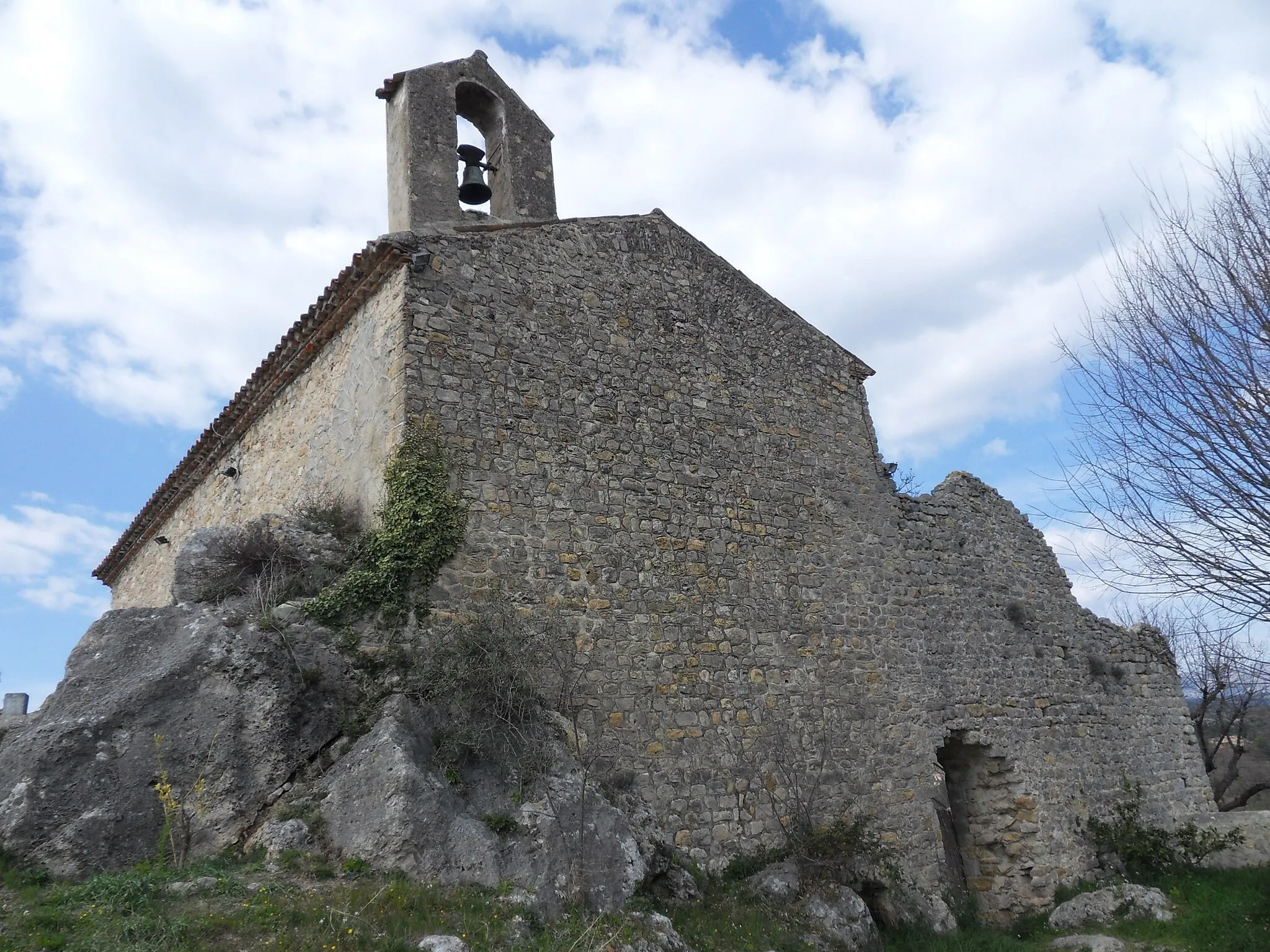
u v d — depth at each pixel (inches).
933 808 533.3
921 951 456.4
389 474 405.1
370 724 345.4
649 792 425.1
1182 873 601.6
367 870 293.0
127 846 296.4
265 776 327.9
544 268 483.2
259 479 574.9
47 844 286.5
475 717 356.2
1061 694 650.8
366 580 385.4
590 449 466.0
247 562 411.8
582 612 433.7
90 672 343.0
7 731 372.2
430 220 488.4
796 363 588.4
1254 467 312.0
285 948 234.4
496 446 432.8
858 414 613.9
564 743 383.2
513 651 378.3
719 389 537.6
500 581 413.1
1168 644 758.5
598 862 334.6
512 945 269.7
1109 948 460.8
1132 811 645.3
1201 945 463.8
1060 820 600.4
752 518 523.8
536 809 336.5
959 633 603.8
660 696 446.3
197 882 270.5
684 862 410.3
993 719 598.2
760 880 428.5
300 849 301.4
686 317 538.9
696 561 487.8
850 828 474.9
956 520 641.0
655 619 458.6
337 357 492.7
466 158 539.5
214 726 328.2
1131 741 682.2
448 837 308.7
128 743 314.5
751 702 481.1
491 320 452.1
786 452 557.9
